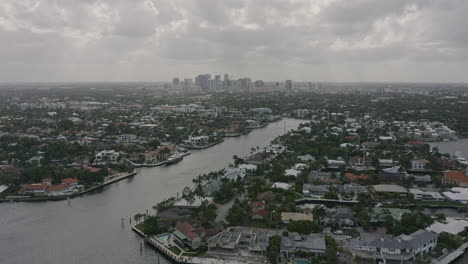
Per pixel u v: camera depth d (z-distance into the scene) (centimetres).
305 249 17500
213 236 19512
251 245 18212
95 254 18625
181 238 19025
